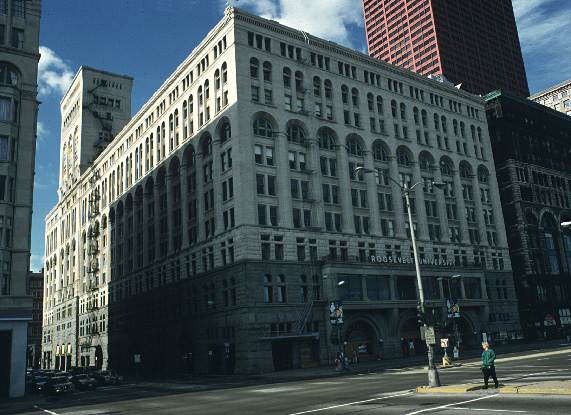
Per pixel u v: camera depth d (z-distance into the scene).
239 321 57.75
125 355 90.38
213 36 69.69
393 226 73.75
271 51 67.81
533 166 98.31
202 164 70.44
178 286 73.25
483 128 93.75
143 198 87.62
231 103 64.00
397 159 77.44
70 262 121.31
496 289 83.94
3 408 34.75
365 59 78.06
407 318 68.00
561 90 142.25
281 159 64.38
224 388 38.72
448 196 82.94
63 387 42.88
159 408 26.67
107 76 123.94
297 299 60.78
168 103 81.75
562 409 15.79
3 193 49.72
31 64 54.44
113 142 102.38
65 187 129.88
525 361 40.25
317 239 64.75
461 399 19.89
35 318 165.38
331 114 71.62
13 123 51.84
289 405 22.80
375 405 20.25
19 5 55.56
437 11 193.00
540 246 93.31
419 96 84.25
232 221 62.28
